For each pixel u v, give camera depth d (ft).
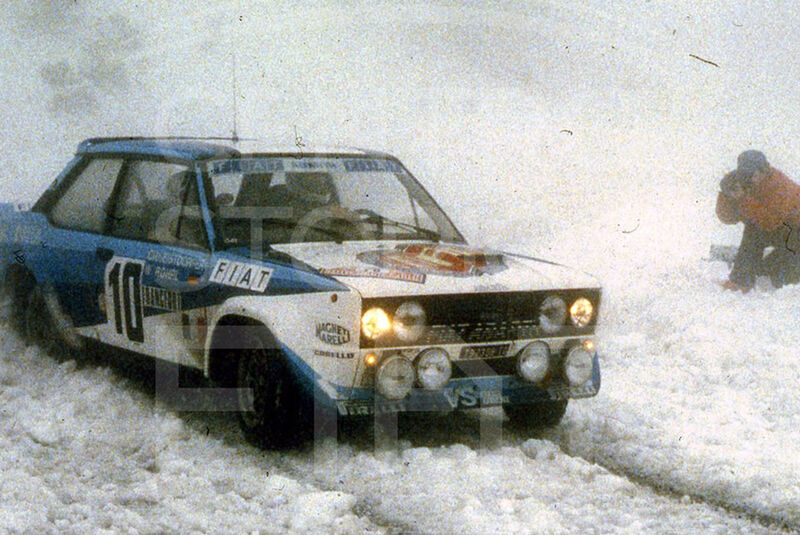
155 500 14.83
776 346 22.52
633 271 29.27
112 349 20.03
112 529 13.71
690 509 15.03
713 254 30.63
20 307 22.54
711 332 23.61
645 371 21.90
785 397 20.10
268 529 13.88
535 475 16.17
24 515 13.87
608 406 19.58
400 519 14.29
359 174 19.85
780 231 26.91
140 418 18.40
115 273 19.53
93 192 21.15
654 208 35.86
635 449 17.46
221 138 21.56
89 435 17.44
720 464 16.76
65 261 20.89
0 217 22.94
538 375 16.67
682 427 18.65
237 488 15.33
